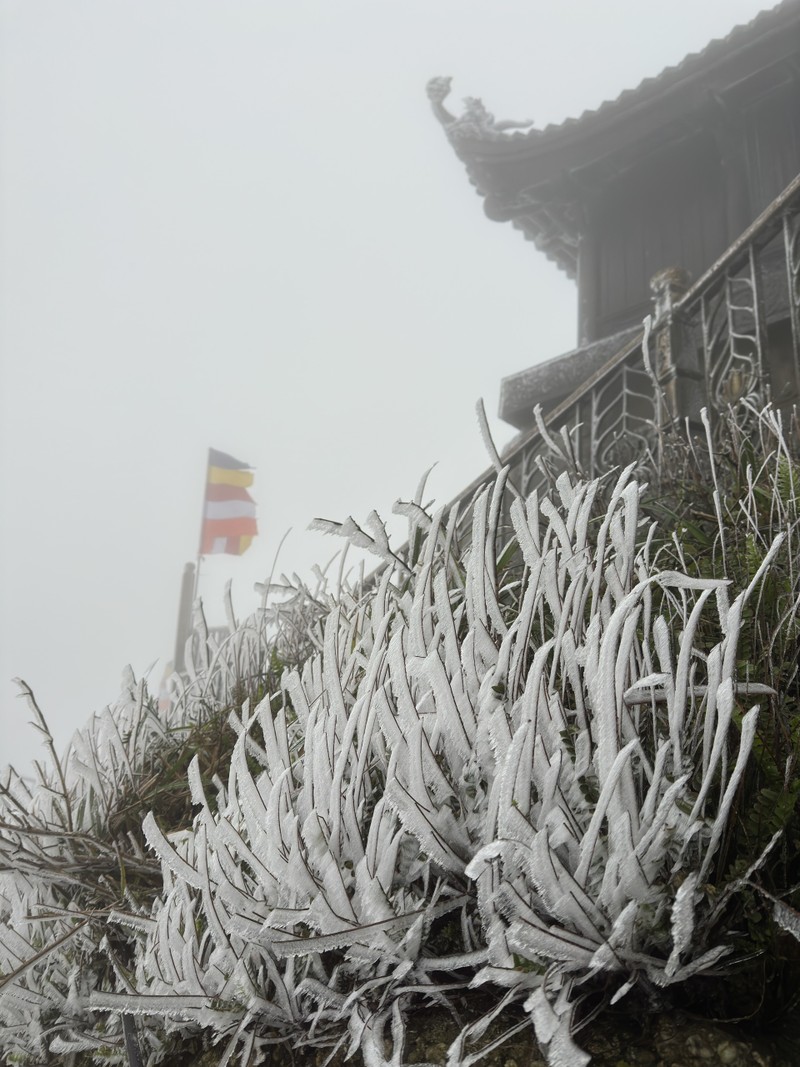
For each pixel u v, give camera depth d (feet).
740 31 38.93
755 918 4.00
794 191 12.30
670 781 4.38
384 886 4.50
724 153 42.57
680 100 42.04
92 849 6.78
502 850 4.05
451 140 47.98
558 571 5.28
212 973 4.83
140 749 8.19
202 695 9.25
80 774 7.57
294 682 5.87
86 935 6.06
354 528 5.83
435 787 4.63
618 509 5.64
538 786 4.36
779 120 41.50
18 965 6.04
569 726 4.81
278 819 4.81
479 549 5.18
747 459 8.23
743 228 41.24
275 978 4.63
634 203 47.70
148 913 5.62
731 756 4.58
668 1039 3.97
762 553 6.30
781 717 4.67
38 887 6.50
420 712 5.15
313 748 5.09
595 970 3.87
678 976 3.86
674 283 14.34
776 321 22.38
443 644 5.33
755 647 5.40
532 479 13.67
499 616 5.16
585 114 44.21
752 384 11.99
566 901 3.88
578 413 13.98
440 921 4.72
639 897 3.95
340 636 6.42
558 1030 3.60
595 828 3.92
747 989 4.13
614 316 46.50
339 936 4.25
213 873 4.97
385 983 4.41
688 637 4.18
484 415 6.38
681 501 8.52
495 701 4.59
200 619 10.25
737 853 4.31
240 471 56.85
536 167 47.09
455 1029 4.34
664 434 10.29
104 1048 5.47
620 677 4.31
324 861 4.46
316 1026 4.63
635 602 4.37
